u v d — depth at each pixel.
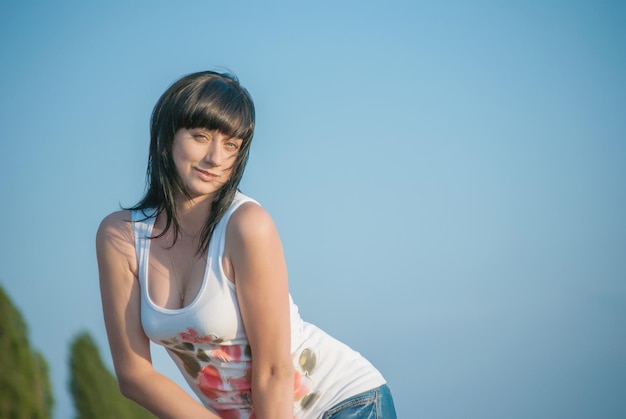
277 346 2.97
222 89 2.85
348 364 3.25
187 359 3.08
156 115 2.93
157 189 3.01
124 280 3.05
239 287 2.93
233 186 2.94
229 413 3.15
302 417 3.15
